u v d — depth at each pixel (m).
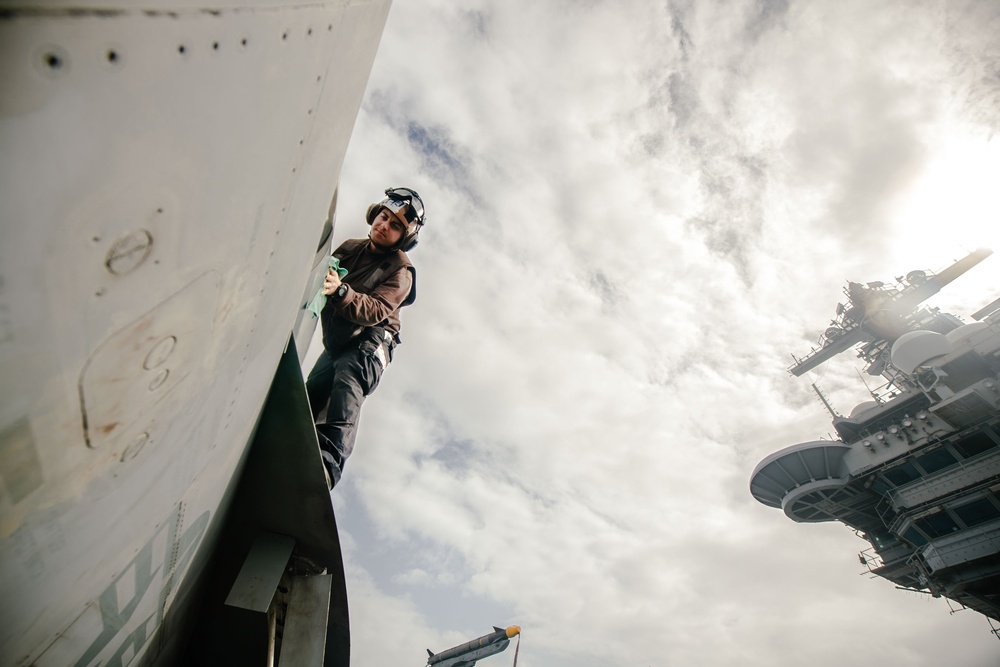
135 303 1.08
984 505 21.39
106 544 1.52
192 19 0.91
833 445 26.89
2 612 1.24
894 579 28.41
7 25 0.66
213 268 1.34
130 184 0.93
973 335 22.56
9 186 0.74
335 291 3.32
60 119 0.77
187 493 2.02
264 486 2.93
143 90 0.88
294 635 2.77
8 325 0.82
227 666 3.23
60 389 0.98
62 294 0.89
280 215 1.66
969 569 21.70
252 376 2.17
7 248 0.77
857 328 32.16
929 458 23.22
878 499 26.83
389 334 4.04
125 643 2.20
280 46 1.23
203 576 2.98
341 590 3.25
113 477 1.33
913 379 23.98
